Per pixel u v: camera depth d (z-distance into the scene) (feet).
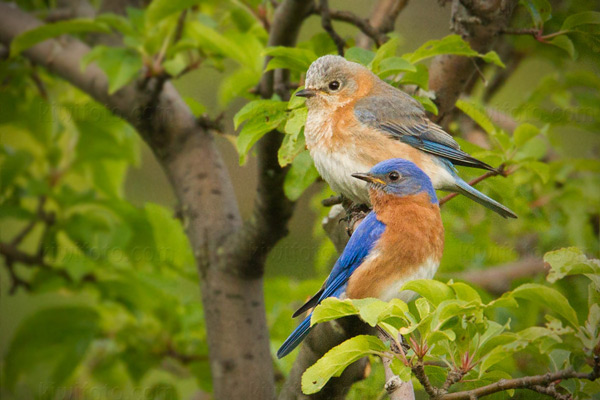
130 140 46.42
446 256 39.78
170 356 41.09
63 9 44.37
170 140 38.42
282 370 37.42
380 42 34.55
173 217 38.83
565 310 20.92
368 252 28.32
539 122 46.75
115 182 46.75
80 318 42.06
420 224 28.35
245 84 36.40
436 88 34.50
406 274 28.17
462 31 33.24
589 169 40.75
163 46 36.73
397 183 28.81
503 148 35.06
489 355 21.58
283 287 40.50
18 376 42.22
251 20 40.91
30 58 41.78
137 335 41.32
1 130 48.57
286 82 34.60
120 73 35.50
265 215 33.99
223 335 35.99
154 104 38.14
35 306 56.13
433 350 21.88
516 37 43.29
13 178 42.42
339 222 32.86
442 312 19.93
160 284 39.52
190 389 51.62
